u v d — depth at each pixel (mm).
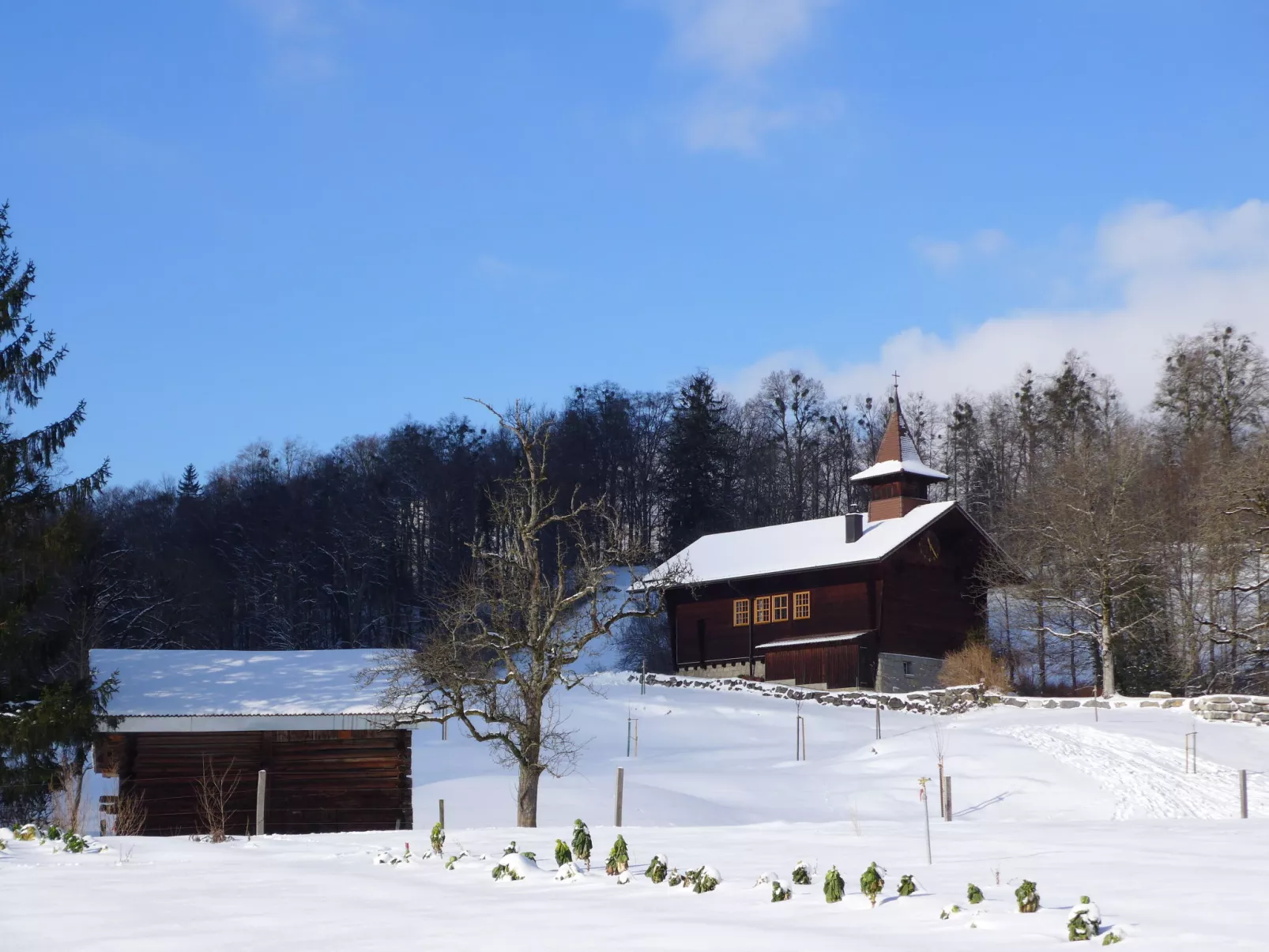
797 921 11289
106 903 13039
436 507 102562
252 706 28500
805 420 119125
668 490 103250
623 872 14461
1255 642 54469
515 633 28781
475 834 21266
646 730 50500
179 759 28922
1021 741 43250
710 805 34219
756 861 16297
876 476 68688
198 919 12047
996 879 13773
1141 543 60188
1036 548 63938
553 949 10164
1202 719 47250
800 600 66688
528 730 28250
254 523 98500
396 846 18750
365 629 92625
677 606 72500
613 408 117938
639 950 9992
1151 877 14039
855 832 21469
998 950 9727
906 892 12594
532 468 30641
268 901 13047
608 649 78250
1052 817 35062
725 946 10102
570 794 33531
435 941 10672
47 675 35469
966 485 111000
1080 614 63656
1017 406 108000
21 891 13922
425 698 27922
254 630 91312
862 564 63094
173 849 18672
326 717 28172
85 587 58781
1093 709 50906
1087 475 59812
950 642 65062
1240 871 14531
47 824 26359
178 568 82875
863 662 62500
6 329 32875
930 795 37031
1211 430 78938
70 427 33312
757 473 113000
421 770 38719
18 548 32312
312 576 97688
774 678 66062
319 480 106438
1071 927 10164
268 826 28859
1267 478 53188
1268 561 53969
